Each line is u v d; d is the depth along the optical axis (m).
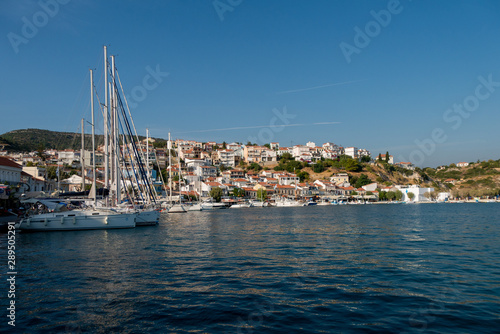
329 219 68.00
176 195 132.25
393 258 25.59
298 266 23.12
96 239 37.72
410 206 142.88
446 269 21.83
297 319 13.74
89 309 15.03
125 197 65.31
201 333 12.58
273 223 59.31
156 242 35.28
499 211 92.56
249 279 19.77
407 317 13.80
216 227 52.06
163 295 16.84
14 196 58.56
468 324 13.03
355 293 16.95
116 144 53.12
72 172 117.75
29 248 31.50
